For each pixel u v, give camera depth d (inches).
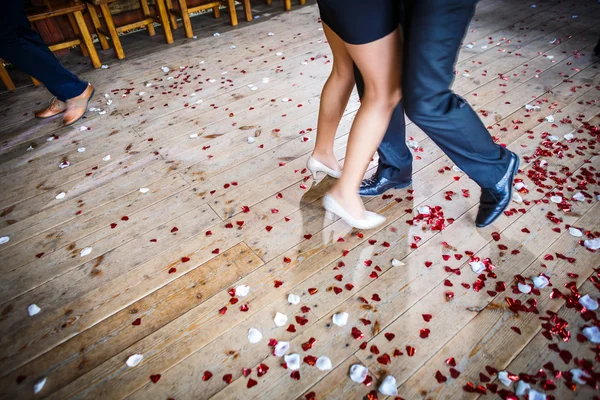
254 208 69.6
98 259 62.4
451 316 50.5
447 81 41.4
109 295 56.7
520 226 61.8
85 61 134.9
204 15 170.6
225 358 48.0
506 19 142.3
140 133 93.5
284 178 76.0
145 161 83.8
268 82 112.3
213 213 69.3
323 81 110.7
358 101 98.7
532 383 43.0
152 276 58.9
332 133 66.3
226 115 98.0
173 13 145.9
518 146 78.9
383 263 58.0
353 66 55.5
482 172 52.4
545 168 72.6
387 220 64.8
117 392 45.6
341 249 60.6
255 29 152.5
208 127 93.7
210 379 46.1
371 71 44.3
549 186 68.2
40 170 83.7
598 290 52.0
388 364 46.0
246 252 61.4
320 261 59.0
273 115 96.5
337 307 52.6
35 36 90.7
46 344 51.1
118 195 75.2
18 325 53.6
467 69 111.0
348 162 52.7
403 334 49.0
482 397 42.5
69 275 60.2
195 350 49.1
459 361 45.9
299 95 104.6
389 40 41.8
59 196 75.8
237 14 169.6
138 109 103.7
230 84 112.8
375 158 79.2
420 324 49.9
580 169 71.7
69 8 116.0
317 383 44.8
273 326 50.9
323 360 46.6
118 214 70.9
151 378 46.4
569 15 140.3
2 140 94.8
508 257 57.2
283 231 64.5
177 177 78.6
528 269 55.3
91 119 100.7
